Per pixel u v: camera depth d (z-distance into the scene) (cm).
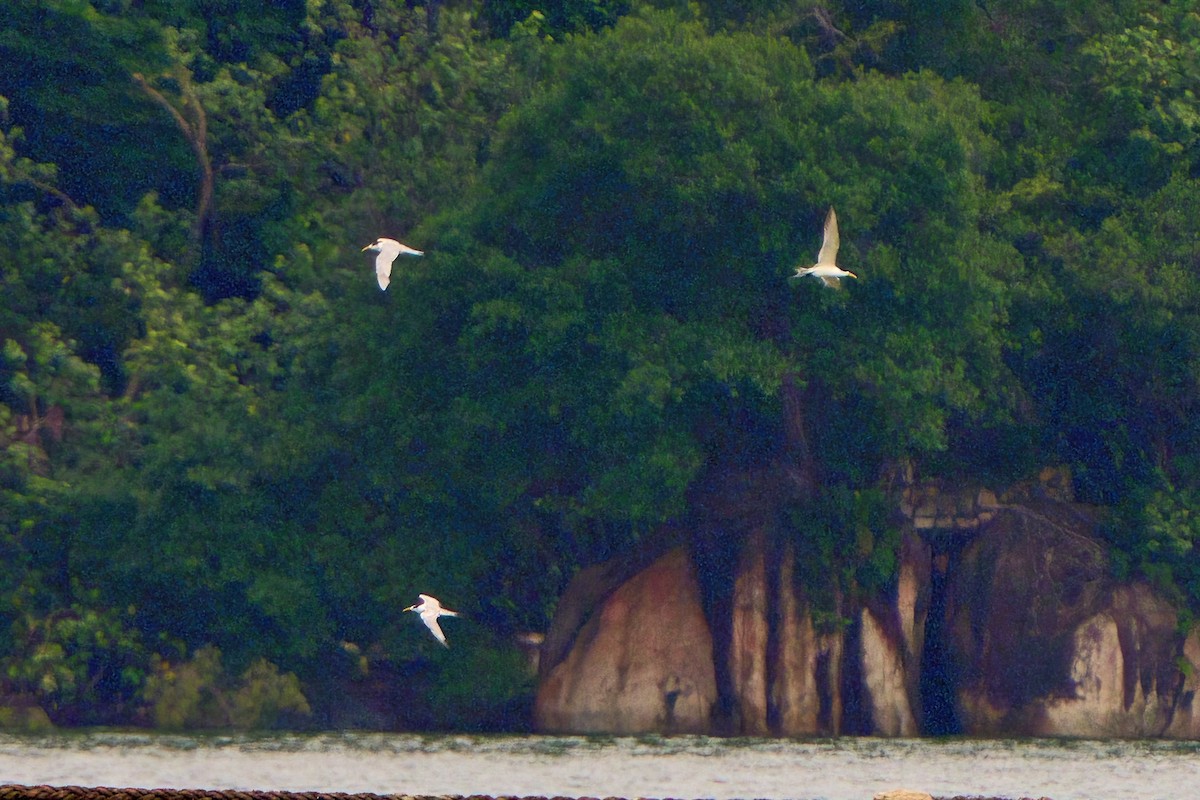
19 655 5244
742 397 4875
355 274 5431
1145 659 5053
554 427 4991
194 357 5528
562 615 5112
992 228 5172
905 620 5034
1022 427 5131
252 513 5241
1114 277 5019
